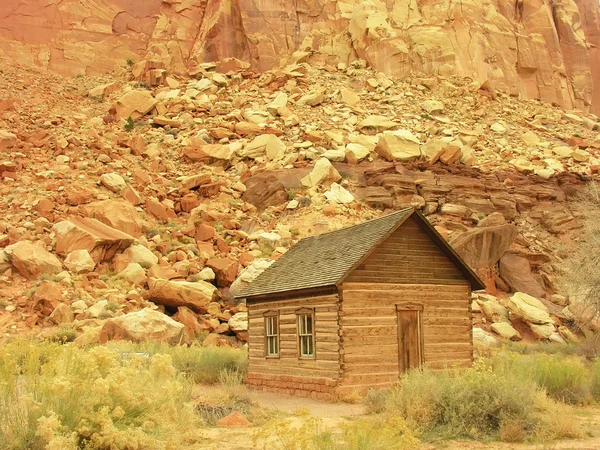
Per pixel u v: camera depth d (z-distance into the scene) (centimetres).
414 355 1666
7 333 2483
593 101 7356
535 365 1570
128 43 6838
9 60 6244
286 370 1750
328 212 3778
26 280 2933
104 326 2323
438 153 4491
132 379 905
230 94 5722
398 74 6056
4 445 731
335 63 6256
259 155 4562
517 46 6750
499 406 1110
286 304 1780
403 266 1702
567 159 5088
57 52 6525
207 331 2717
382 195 4047
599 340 2767
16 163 4034
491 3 6838
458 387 1161
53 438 704
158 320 2359
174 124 5103
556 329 3102
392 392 1256
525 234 4066
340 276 1582
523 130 5616
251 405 1406
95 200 3672
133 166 4350
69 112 5369
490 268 3547
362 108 5416
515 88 6525
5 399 786
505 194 4306
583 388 1495
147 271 3136
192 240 3559
